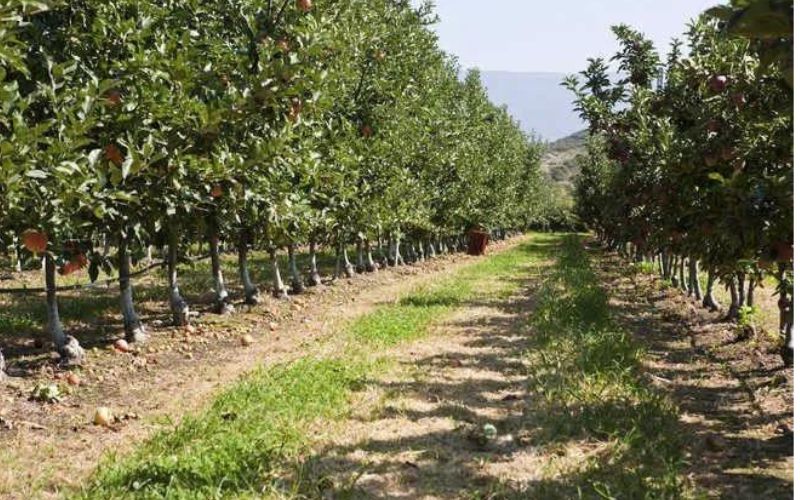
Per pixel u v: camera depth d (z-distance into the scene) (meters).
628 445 6.05
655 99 11.44
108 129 8.26
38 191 7.03
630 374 8.48
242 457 5.63
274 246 15.69
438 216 28.55
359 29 15.56
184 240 12.57
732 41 8.75
